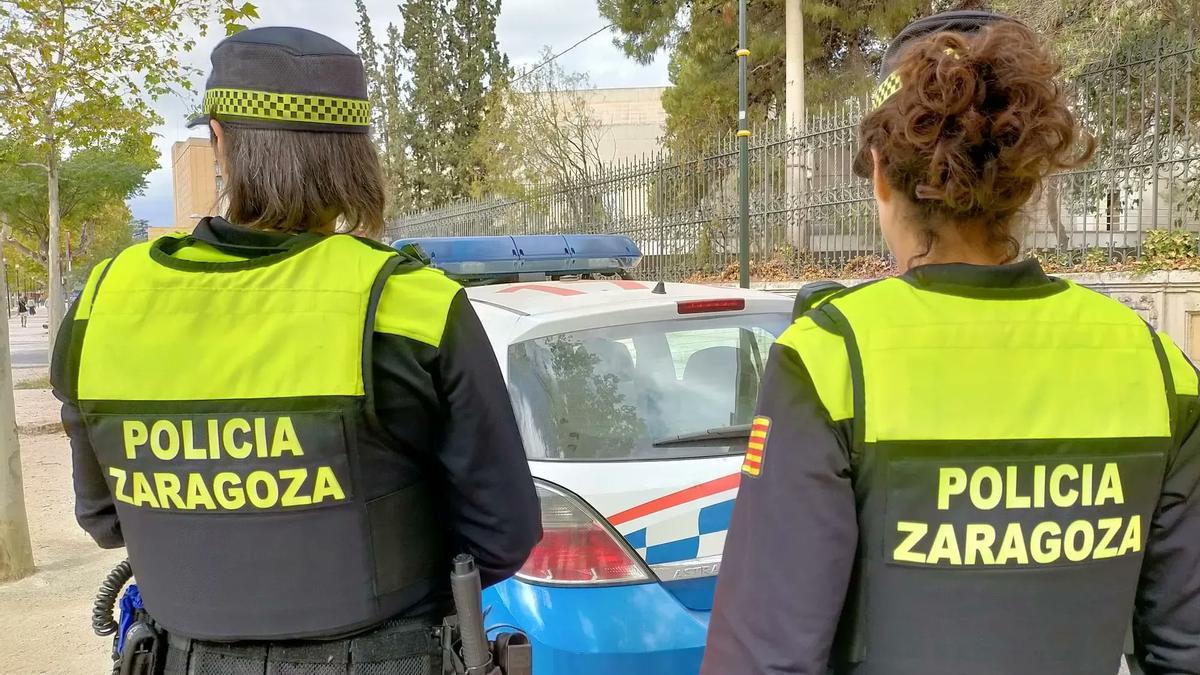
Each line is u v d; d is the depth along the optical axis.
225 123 1.43
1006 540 1.10
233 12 6.71
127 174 23.75
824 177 10.20
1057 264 7.74
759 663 1.08
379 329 1.34
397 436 1.36
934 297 1.17
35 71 8.22
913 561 1.10
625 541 2.33
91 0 8.23
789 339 1.19
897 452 1.10
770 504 1.12
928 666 1.10
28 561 4.94
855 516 1.12
